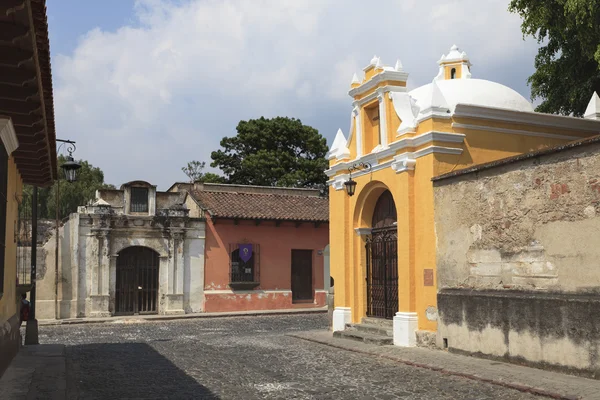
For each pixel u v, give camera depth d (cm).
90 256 2527
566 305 958
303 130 4428
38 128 884
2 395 834
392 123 1537
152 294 2638
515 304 1066
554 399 802
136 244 2617
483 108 1394
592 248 931
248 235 2862
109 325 2233
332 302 1847
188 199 2994
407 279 1390
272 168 4231
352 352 1333
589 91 1778
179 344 1537
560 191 998
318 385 935
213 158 4456
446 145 1355
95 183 4719
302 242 2986
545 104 1905
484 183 1177
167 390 907
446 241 1284
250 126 4353
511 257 1101
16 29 516
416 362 1130
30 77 626
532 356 1023
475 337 1170
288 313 2758
